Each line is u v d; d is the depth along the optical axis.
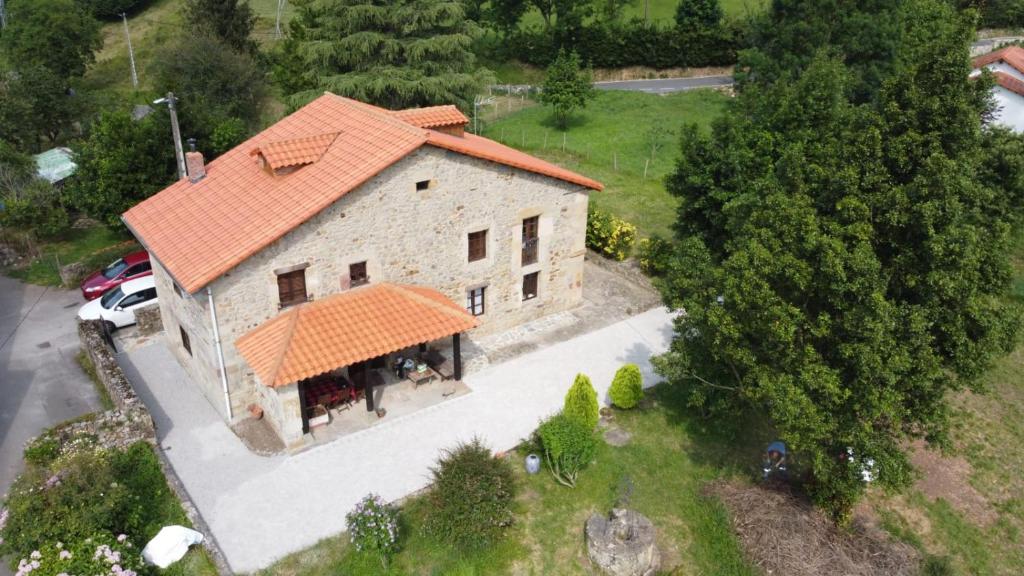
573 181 26.00
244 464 20.27
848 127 18.41
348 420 21.92
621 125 52.19
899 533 18.91
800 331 16.14
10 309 30.41
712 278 18.02
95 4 72.88
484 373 24.52
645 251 31.62
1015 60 41.69
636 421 22.44
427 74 43.59
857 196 15.74
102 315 27.45
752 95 27.92
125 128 31.66
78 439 19.83
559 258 27.47
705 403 22.19
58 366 26.12
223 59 49.81
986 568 18.12
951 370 16.38
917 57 16.12
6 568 17.23
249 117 50.69
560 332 27.19
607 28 66.25
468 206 23.88
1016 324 15.82
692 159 27.53
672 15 80.06
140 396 23.45
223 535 17.81
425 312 22.47
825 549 17.34
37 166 37.62
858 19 46.59
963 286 14.86
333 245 21.61
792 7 49.69
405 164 21.88
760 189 18.56
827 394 15.23
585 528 18.05
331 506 18.75
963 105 15.10
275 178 22.78
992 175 19.95
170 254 21.50
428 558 17.25
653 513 18.98
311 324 21.09
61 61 58.25
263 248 20.36
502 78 66.62
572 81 50.81
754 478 20.16
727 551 17.69
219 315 20.55
